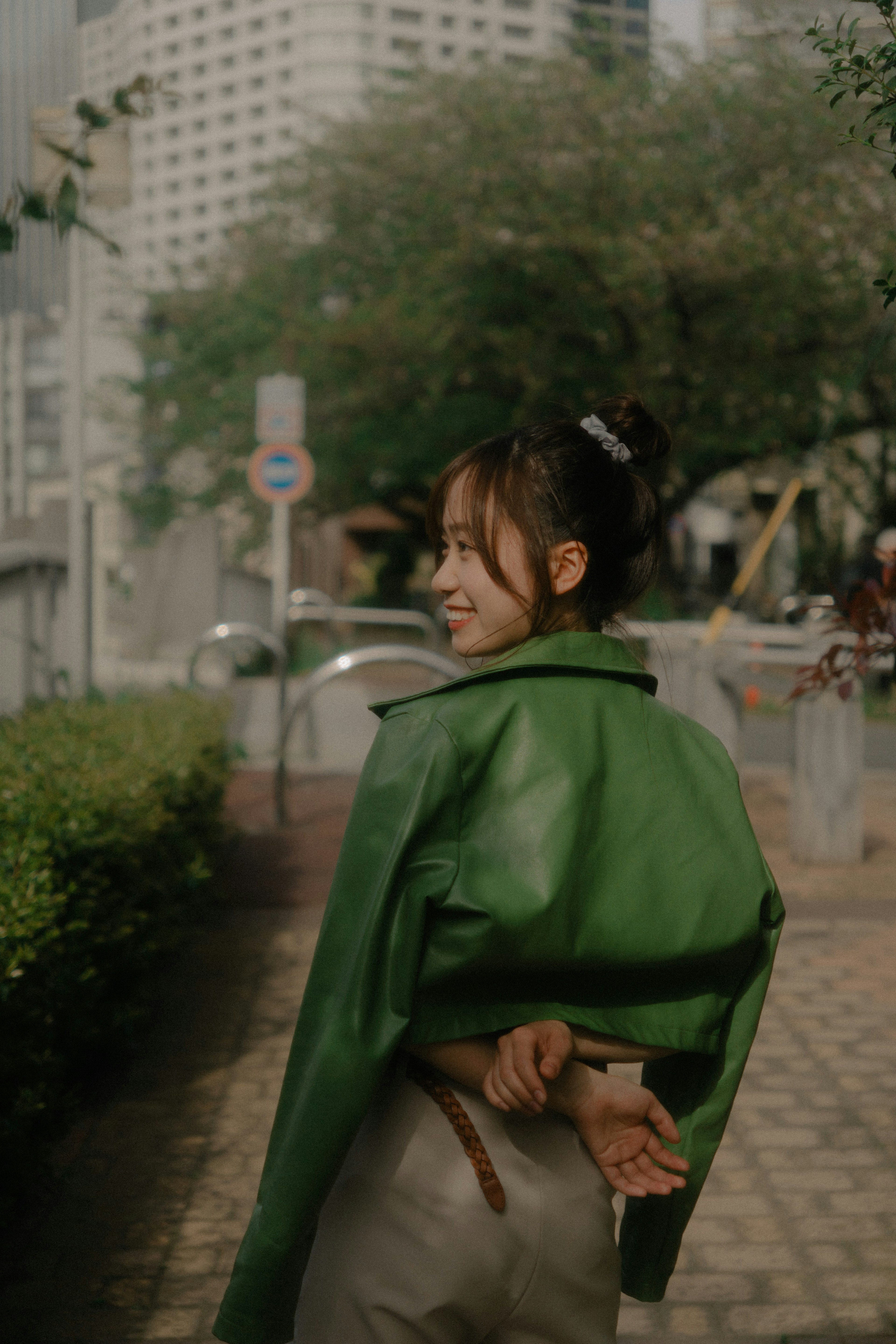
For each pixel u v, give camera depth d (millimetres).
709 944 1367
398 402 20281
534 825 1328
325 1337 1387
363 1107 1313
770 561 17812
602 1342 1430
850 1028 4301
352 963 1333
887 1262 2820
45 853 3143
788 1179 3227
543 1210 1390
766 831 7406
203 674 14828
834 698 6496
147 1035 4211
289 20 79688
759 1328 2564
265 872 6348
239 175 87938
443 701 1412
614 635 1590
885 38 2270
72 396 7598
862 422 16406
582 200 15797
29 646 7039
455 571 1516
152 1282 2730
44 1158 2814
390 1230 1380
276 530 9922
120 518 27734
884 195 4750
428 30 74938
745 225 14477
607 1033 1374
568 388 17734
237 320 22422
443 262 16438
